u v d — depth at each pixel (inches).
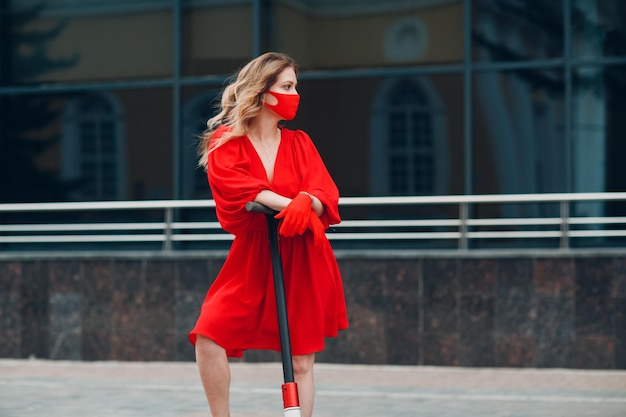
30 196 625.9
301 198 176.4
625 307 429.1
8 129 629.0
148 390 361.7
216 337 187.0
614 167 561.3
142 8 608.1
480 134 569.0
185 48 598.2
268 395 348.8
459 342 439.5
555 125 563.8
